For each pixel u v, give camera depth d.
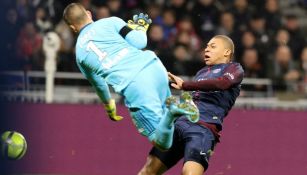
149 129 15.96
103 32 16.28
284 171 25.77
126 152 24.95
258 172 25.64
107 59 16.16
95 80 16.66
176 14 31.30
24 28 28.22
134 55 16.09
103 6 30.83
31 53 27.88
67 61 28.22
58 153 24.52
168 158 17.05
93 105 25.00
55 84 26.97
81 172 24.62
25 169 24.08
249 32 30.70
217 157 25.33
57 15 30.16
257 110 25.78
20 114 24.30
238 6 31.95
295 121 26.06
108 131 24.97
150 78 15.95
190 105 15.17
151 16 31.08
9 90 25.53
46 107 24.58
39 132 24.44
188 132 16.75
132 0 31.52
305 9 36.16
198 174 16.28
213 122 16.86
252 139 25.64
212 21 31.42
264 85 28.58
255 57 29.62
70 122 24.75
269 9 32.31
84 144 24.78
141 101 15.87
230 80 16.42
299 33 32.38
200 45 30.36
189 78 28.33
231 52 17.34
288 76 29.53
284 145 25.89
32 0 29.44
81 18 16.62
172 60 28.69
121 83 15.98
